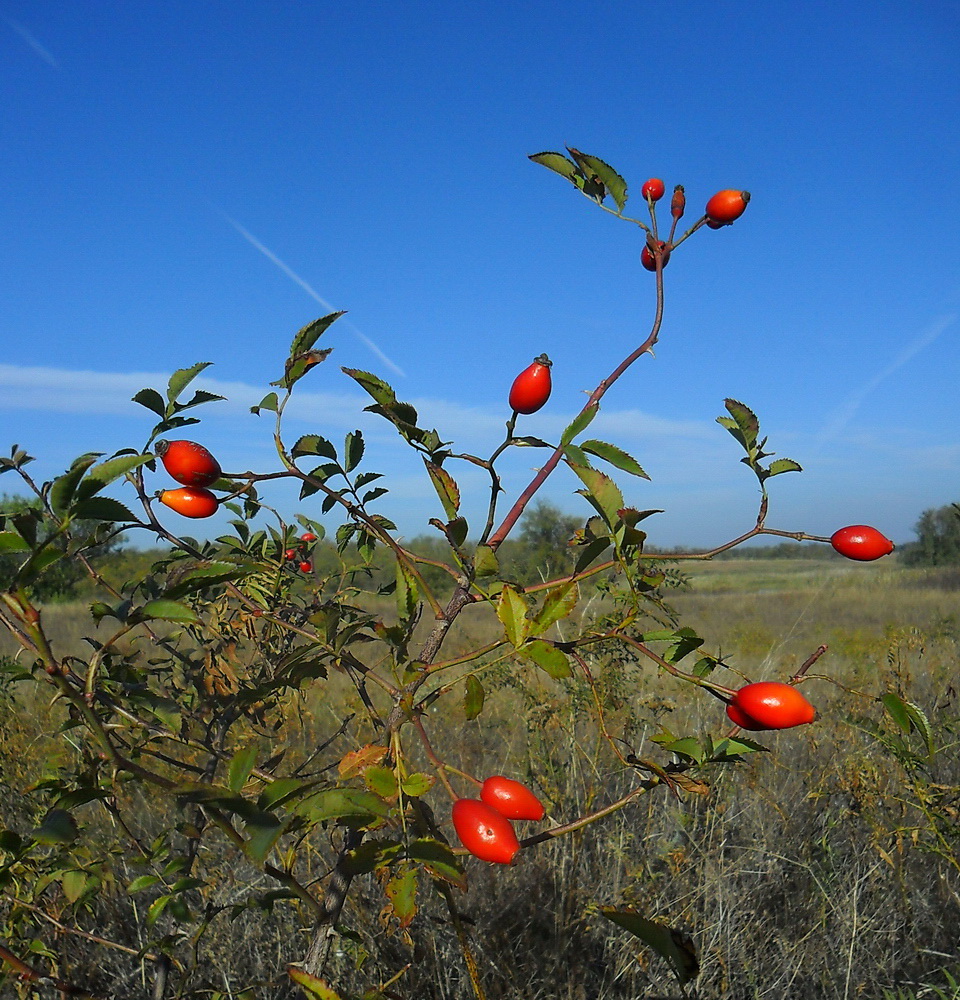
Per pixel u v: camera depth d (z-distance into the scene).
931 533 19.92
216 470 1.34
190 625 1.85
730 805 3.30
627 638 1.28
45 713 2.67
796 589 18.03
